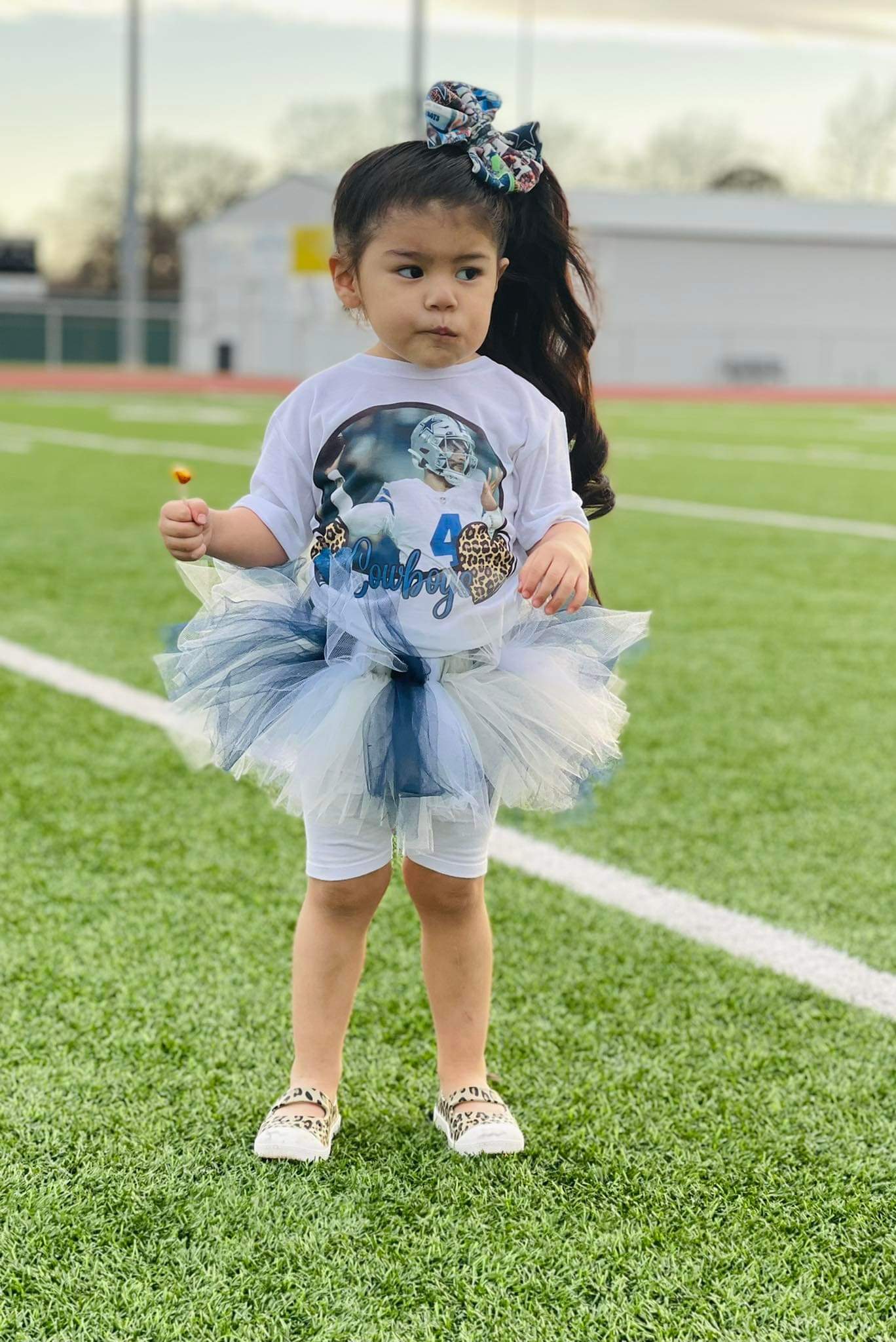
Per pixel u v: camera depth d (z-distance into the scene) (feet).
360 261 6.28
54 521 25.91
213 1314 5.45
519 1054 7.57
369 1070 7.38
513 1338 5.35
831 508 30.58
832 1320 5.49
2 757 12.41
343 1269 5.71
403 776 6.20
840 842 10.89
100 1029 7.68
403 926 9.18
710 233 117.08
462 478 6.37
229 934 8.97
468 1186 6.32
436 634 6.33
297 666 6.56
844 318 122.42
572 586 6.20
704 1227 6.04
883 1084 7.31
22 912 9.21
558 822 11.18
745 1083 7.30
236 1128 6.77
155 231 151.84
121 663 15.74
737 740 13.52
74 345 116.88
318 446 6.47
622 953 8.87
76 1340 5.31
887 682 15.80
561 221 6.73
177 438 45.19
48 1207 6.09
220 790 11.76
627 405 77.56
